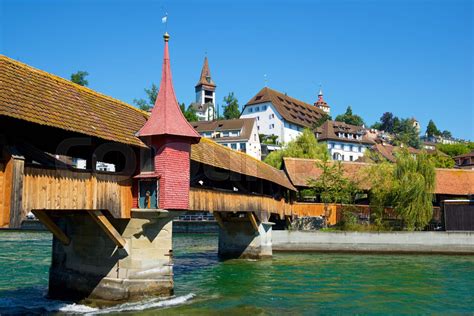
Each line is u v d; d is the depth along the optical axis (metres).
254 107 84.38
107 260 13.39
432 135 151.38
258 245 24.78
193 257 25.86
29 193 10.00
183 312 12.27
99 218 12.21
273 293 15.40
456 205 31.08
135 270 13.09
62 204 10.91
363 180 36.25
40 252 26.34
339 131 81.38
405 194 32.22
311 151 48.62
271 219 35.88
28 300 13.70
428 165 33.31
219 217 24.64
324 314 12.57
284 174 36.09
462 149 93.12
